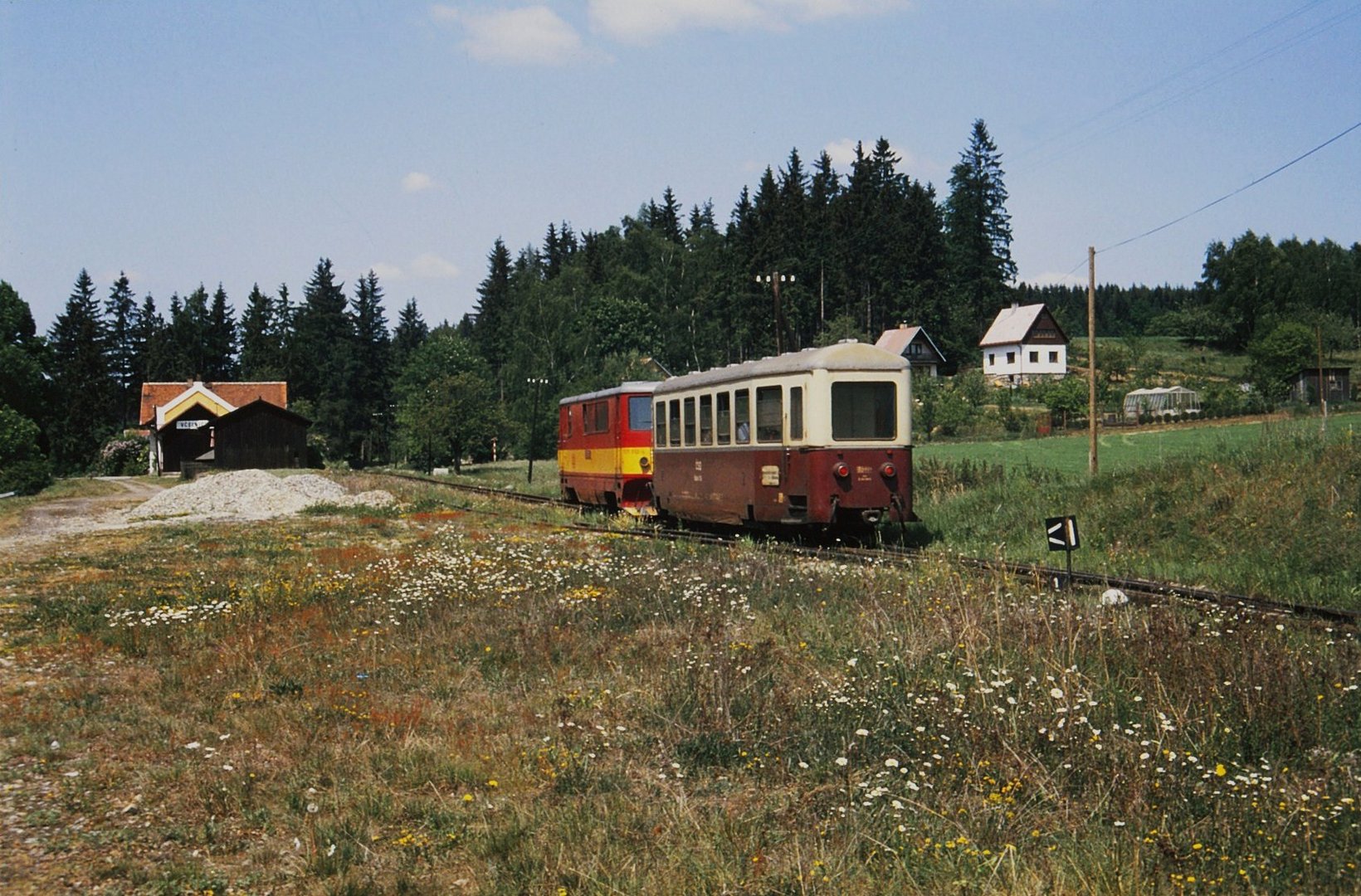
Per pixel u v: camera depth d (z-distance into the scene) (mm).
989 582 12609
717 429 21844
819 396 18828
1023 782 6754
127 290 134875
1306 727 7449
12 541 25062
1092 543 17641
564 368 79625
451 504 33625
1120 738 7219
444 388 68438
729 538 21344
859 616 11242
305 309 120562
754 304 85750
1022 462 32281
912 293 93375
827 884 5383
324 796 6910
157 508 34375
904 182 102812
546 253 138375
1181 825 6066
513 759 7551
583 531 24031
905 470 19125
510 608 13188
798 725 7984
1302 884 5352
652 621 12117
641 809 6551
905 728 7789
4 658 11055
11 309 72625
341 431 105688
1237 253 123750
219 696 9383
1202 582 14398
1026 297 148875
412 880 5660
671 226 124562
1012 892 5211
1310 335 76312
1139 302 178125
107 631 12203
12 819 6480
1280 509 16109
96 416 102125
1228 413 54875
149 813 6633
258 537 24438
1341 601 12617
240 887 5605
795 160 105312
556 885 5496
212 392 71062
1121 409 66250
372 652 11070
